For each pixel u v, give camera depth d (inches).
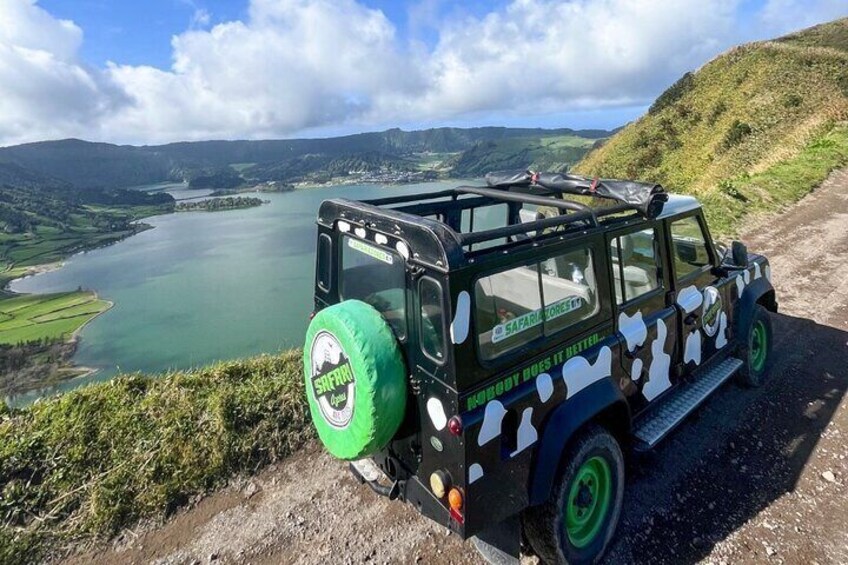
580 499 133.6
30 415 190.5
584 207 141.7
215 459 174.4
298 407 198.7
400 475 129.6
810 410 203.2
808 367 235.9
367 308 123.1
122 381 211.9
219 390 205.9
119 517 155.1
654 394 164.4
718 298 193.2
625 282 153.9
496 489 113.8
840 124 938.7
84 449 173.0
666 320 163.9
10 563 141.2
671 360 171.3
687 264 182.5
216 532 151.6
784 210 523.8
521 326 118.4
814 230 450.9
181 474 168.7
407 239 111.7
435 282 105.2
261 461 180.7
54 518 153.3
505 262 111.6
